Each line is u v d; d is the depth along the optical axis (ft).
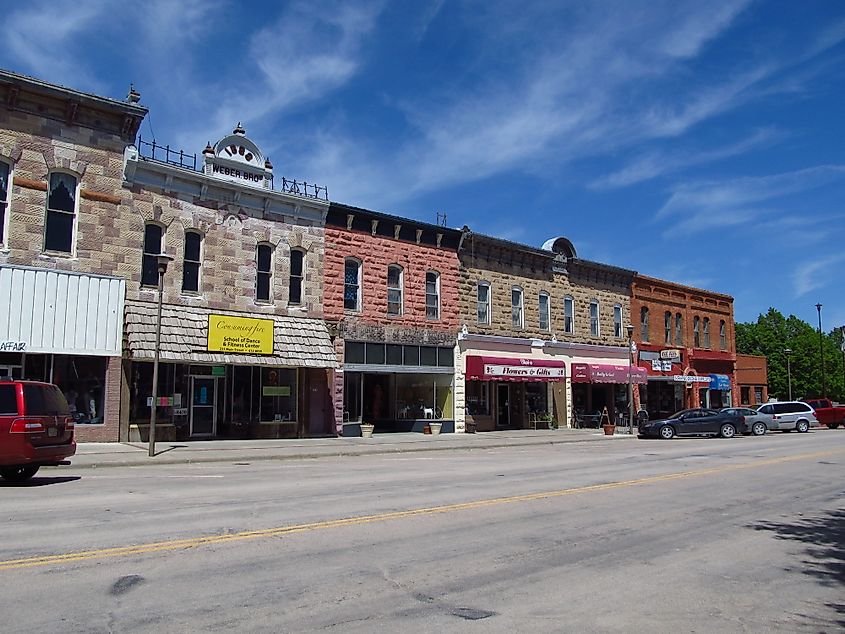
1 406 43.21
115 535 28.35
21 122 70.49
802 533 33.12
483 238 113.19
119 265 75.82
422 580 23.18
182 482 47.11
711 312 168.14
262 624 18.48
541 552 27.76
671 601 21.83
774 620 20.26
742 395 175.32
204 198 83.41
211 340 80.43
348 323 95.40
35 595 20.34
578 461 68.03
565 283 130.41
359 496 40.96
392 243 102.01
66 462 55.83
